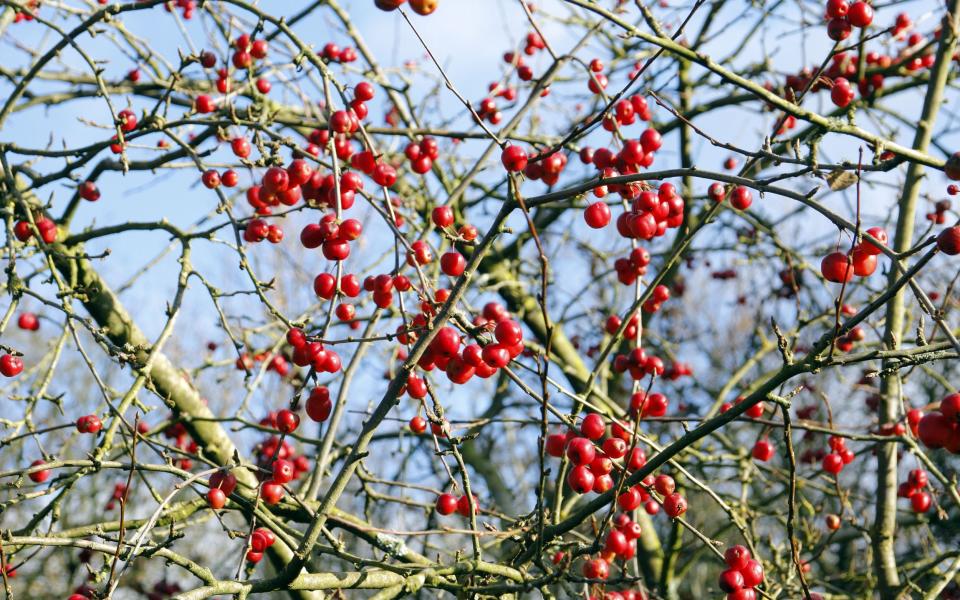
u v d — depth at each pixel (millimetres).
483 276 5043
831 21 3006
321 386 2834
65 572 8688
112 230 4012
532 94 3811
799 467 5988
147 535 2738
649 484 2883
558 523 2867
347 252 2693
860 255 2359
